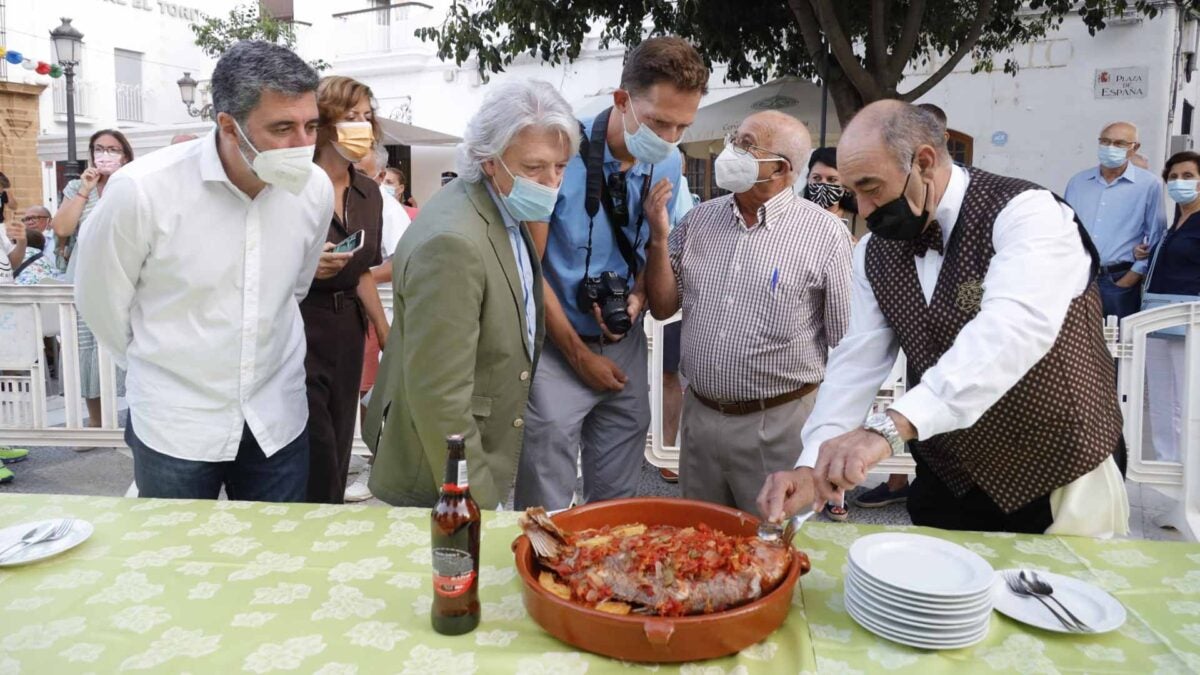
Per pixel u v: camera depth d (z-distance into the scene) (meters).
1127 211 5.33
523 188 1.91
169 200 1.98
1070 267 1.56
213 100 1.93
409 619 1.35
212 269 2.05
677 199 2.80
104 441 4.41
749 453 2.52
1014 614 1.34
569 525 1.54
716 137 7.55
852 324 1.93
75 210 4.73
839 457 1.44
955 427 1.48
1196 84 10.66
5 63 15.58
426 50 12.70
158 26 19.39
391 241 3.50
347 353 2.81
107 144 4.84
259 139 1.90
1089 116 8.28
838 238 2.48
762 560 1.33
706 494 2.66
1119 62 8.10
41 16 16.53
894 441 1.45
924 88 6.20
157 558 1.57
